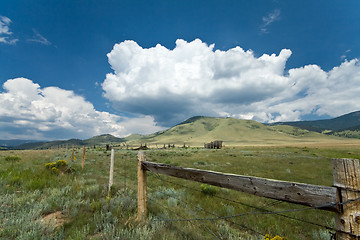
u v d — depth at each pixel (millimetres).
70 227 3543
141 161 4184
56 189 5695
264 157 23703
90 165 14023
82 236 3057
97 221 3699
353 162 1531
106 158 20656
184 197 6398
